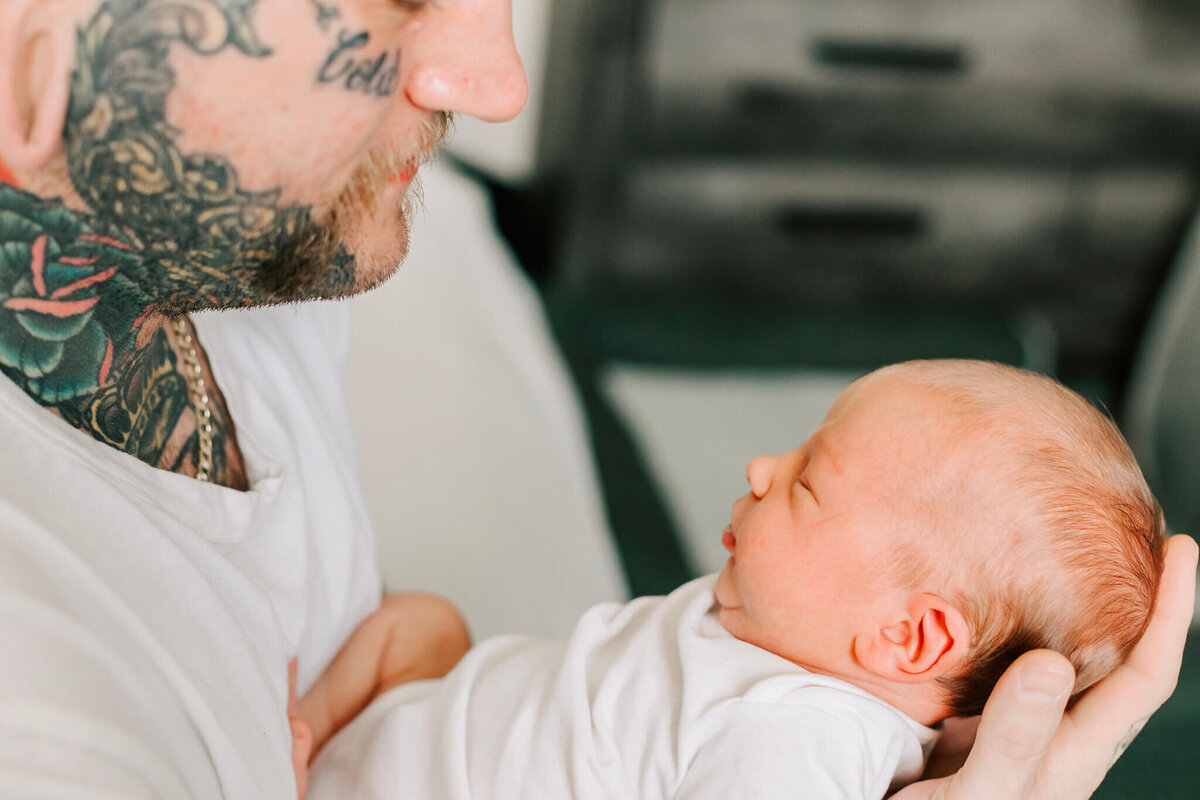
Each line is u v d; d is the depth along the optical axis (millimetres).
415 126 680
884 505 815
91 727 468
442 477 1307
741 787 739
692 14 2449
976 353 2396
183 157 585
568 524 1306
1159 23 2465
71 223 583
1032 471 795
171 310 668
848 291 2721
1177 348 2080
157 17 545
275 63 577
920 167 2615
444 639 1062
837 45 2492
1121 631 792
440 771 867
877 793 783
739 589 870
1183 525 1869
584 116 2504
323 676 967
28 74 533
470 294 1648
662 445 1807
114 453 627
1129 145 2574
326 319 1011
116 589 562
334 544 919
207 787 577
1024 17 2475
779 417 1953
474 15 645
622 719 825
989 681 811
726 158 2590
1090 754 763
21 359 608
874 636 814
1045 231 2658
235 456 798
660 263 2664
